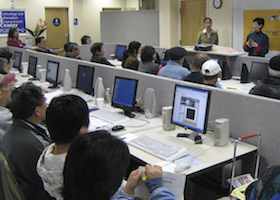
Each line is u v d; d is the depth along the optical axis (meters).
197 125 2.30
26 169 1.68
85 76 3.72
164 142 2.24
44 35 9.45
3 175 1.39
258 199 0.81
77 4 9.66
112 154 0.89
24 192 1.69
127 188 1.10
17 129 1.72
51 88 4.26
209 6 7.02
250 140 2.29
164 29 7.82
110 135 0.96
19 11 8.88
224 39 6.89
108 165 0.88
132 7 10.56
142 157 2.09
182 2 7.57
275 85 2.59
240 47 6.63
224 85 4.21
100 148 0.89
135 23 8.27
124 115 2.93
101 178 0.87
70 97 1.30
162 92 2.92
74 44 5.19
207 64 2.76
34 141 1.70
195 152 2.15
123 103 2.96
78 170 0.88
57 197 1.19
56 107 1.25
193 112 2.33
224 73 4.59
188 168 1.91
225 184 2.21
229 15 6.68
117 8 10.62
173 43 7.80
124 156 0.92
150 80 3.03
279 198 0.77
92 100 3.55
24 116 1.74
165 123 2.54
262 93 2.64
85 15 10.02
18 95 1.73
